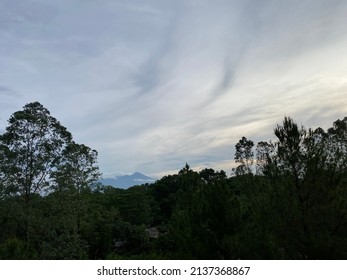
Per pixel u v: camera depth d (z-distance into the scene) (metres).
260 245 10.56
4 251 11.22
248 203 12.45
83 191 39.78
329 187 10.00
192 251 12.17
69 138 33.50
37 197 31.75
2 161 30.31
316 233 9.63
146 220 60.12
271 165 11.09
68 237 30.59
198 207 12.97
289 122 10.73
